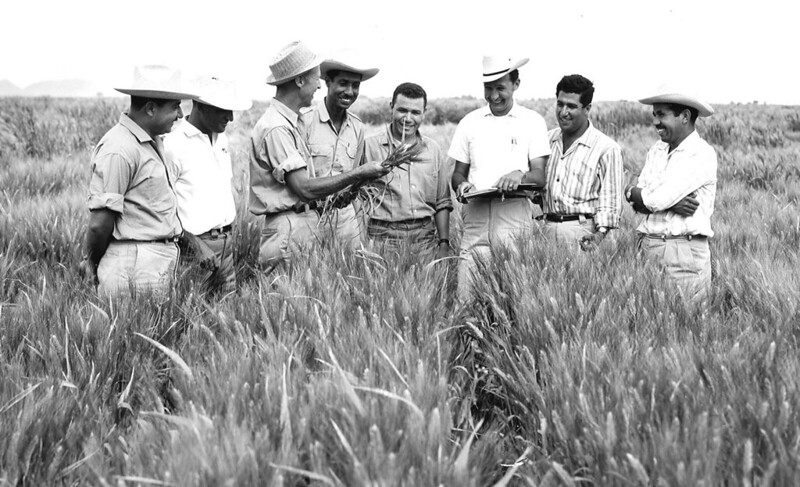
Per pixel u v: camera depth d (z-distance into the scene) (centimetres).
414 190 546
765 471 218
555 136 518
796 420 237
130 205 409
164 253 423
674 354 282
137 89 392
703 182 455
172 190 429
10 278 457
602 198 492
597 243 474
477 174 520
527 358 329
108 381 319
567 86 486
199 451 216
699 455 217
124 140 399
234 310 366
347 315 347
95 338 344
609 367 289
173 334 369
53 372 316
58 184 909
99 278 414
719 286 478
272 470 219
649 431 237
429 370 294
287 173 457
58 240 564
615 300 366
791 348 301
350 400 247
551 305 348
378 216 551
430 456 225
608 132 1670
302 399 256
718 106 2088
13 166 986
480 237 517
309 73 460
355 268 409
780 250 553
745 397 249
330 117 505
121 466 246
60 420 278
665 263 467
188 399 284
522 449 302
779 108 2005
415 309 352
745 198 866
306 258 413
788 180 987
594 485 235
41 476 256
